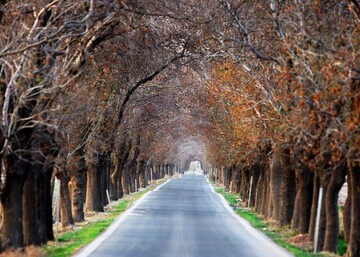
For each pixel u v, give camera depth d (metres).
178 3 52.59
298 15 39.66
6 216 39.31
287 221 62.78
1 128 35.03
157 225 63.00
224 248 45.25
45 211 47.72
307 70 38.31
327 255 42.91
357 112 35.72
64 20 37.47
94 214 80.19
